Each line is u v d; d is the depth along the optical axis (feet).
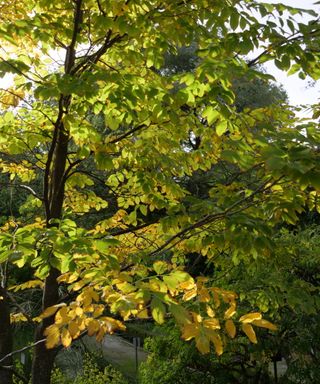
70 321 6.32
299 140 7.68
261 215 11.35
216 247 12.20
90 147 11.86
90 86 9.11
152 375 23.38
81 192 16.42
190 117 12.01
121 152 14.10
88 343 34.32
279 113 11.60
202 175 22.54
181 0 10.65
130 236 14.73
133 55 11.62
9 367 11.81
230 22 9.72
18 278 23.97
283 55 9.49
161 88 10.38
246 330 6.34
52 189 13.01
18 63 9.03
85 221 23.80
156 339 23.29
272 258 12.64
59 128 12.09
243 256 12.80
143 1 10.36
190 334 6.00
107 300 6.56
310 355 19.93
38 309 19.45
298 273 20.43
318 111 10.61
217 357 21.18
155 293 6.45
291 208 9.60
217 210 10.39
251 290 14.87
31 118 14.39
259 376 21.81
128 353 47.67
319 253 19.44
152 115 11.21
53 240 7.89
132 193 14.93
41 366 11.84
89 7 11.42
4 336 12.84
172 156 14.11
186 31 10.83
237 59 9.98
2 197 27.91
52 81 9.50
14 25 9.36
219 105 8.95
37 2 11.78
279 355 22.66
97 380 29.25
